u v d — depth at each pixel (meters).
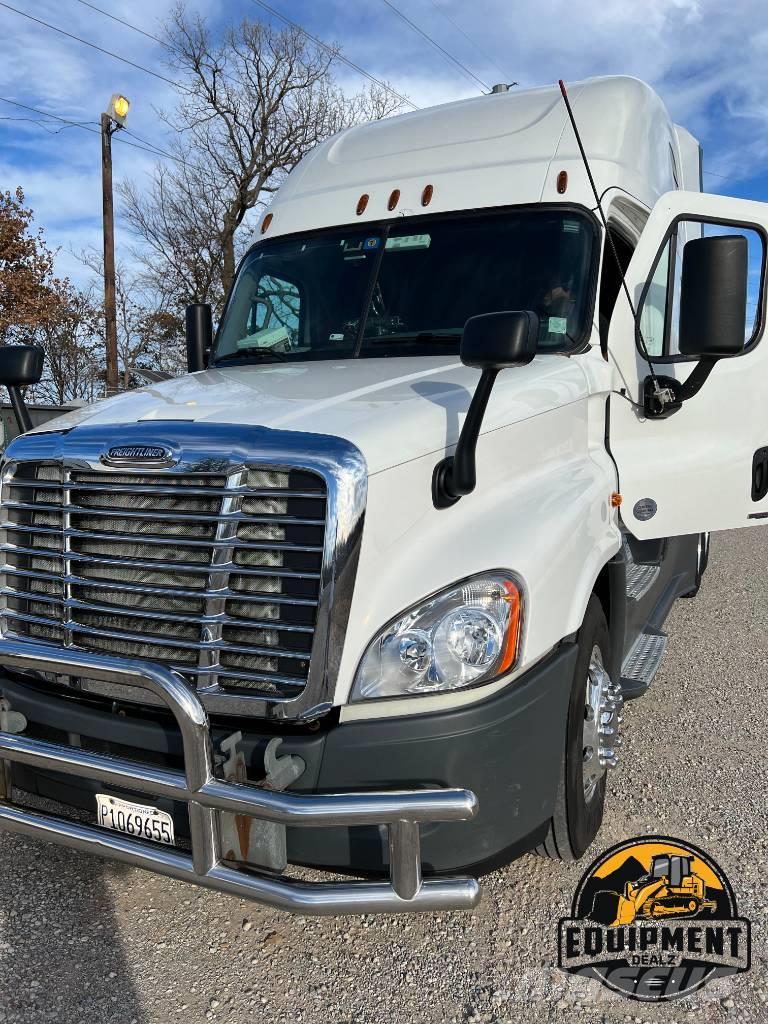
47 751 2.80
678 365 4.10
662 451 4.04
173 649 2.80
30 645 2.80
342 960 2.98
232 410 2.98
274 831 2.55
